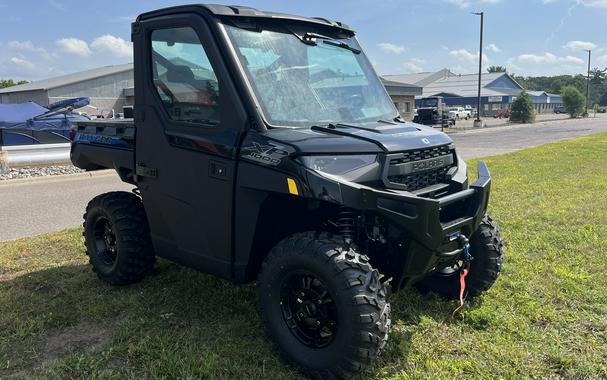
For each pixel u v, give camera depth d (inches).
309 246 120.3
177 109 147.0
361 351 114.6
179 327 151.6
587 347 138.6
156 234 163.6
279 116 133.9
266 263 128.9
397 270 131.2
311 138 124.6
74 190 434.0
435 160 139.4
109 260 188.1
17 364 133.0
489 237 163.0
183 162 145.3
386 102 168.6
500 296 171.9
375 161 123.9
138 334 147.6
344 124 141.0
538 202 331.6
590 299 169.6
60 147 618.5
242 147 130.3
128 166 169.8
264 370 127.8
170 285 183.6
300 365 124.7
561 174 470.6
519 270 196.4
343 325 115.5
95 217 187.5
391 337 143.4
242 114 131.0
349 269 115.9
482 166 163.0
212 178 137.6
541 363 131.3
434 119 1562.5
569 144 836.0
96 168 205.0
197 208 143.9
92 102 1738.4
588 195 356.2
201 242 146.3
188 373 125.3
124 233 174.7
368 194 115.5
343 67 160.2
